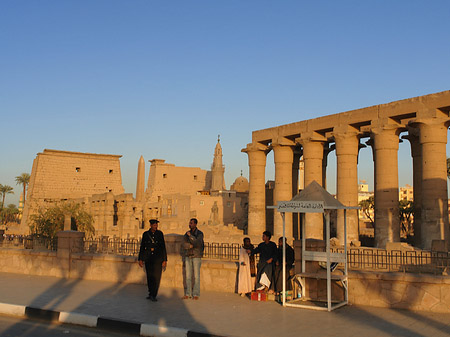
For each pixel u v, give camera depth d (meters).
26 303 11.02
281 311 10.35
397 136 26.70
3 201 105.69
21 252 16.89
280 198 32.62
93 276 15.06
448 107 23.77
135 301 11.44
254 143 34.75
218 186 88.06
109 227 57.75
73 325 9.70
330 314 10.05
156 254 11.70
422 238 24.02
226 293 12.68
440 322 9.30
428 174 24.05
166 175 88.00
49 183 77.69
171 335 8.65
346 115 28.53
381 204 26.27
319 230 30.33
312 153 30.81
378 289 10.92
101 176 83.12
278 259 12.03
